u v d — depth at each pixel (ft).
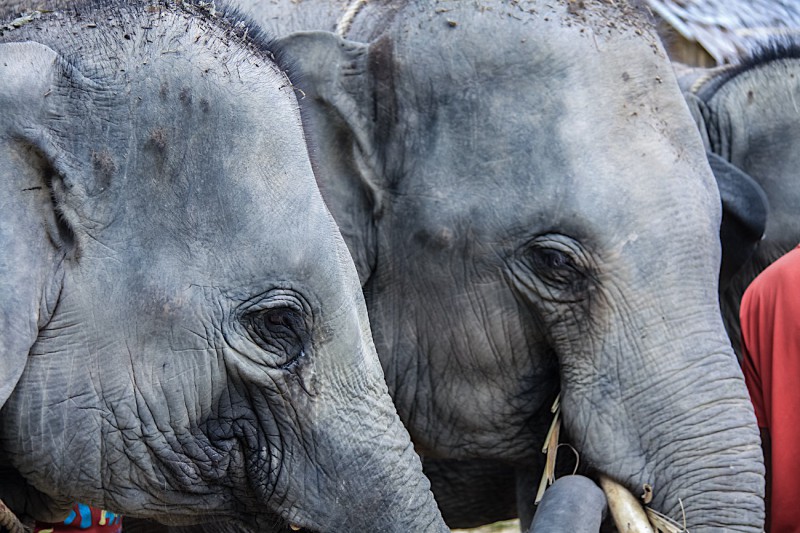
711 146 23.76
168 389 13.55
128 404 13.43
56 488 13.56
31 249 12.67
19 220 12.64
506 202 17.76
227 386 13.84
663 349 17.51
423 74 18.21
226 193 13.41
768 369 17.17
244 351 13.73
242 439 14.08
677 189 17.61
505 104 17.84
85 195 13.00
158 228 13.29
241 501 14.47
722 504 17.31
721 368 17.53
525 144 17.70
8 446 13.37
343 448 14.17
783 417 16.84
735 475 17.34
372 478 14.25
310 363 14.01
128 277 13.23
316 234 13.74
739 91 23.95
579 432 17.97
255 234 13.51
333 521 14.24
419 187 18.24
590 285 17.63
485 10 18.21
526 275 17.93
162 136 13.23
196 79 13.37
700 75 24.82
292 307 13.73
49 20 13.60
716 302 17.79
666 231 17.49
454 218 18.02
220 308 13.53
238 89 13.53
